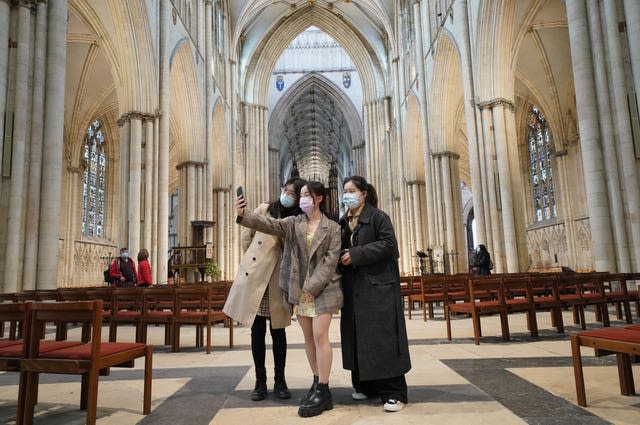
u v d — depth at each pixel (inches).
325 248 140.0
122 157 612.7
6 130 335.9
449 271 842.8
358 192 148.4
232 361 217.5
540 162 1134.4
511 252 575.2
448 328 266.2
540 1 655.8
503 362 195.6
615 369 177.2
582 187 965.8
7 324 438.9
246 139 1395.2
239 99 1374.3
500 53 615.8
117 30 598.5
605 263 351.3
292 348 250.7
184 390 161.9
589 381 159.8
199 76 866.1
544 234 1107.3
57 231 357.1
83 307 119.1
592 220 360.5
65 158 935.7
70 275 936.3
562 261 1040.8
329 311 136.3
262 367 150.5
